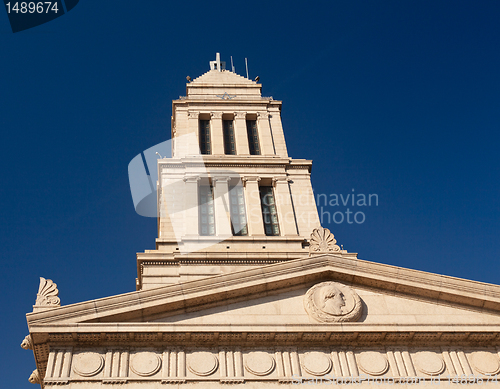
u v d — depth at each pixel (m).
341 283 33.88
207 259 44.94
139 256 45.00
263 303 32.56
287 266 33.44
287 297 33.00
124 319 30.66
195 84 60.59
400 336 31.86
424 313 33.03
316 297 32.72
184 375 29.55
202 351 30.62
